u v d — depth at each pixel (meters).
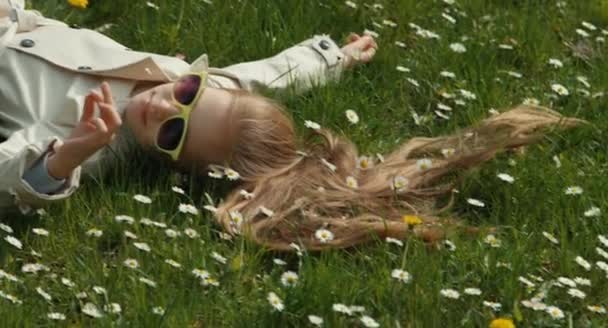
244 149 4.39
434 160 4.50
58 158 3.98
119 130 4.46
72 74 4.52
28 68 4.51
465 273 3.93
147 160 4.48
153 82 4.60
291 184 4.34
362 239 4.11
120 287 3.71
